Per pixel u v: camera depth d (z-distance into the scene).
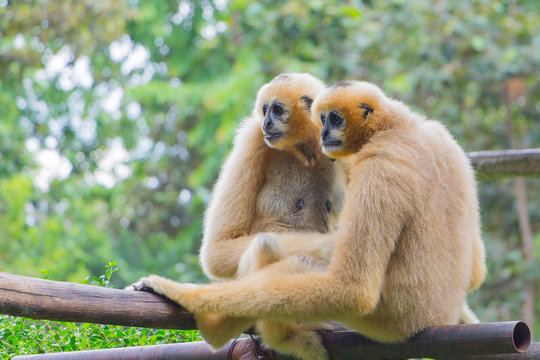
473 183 7.28
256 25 20.88
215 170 22.86
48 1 21.84
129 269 25.34
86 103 28.53
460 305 6.79
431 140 6.89
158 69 30.08
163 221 29.30
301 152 8.84
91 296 6.18
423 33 19.83
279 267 6.73
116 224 28.88
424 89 20.86
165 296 6.60
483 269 7.42
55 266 21.00
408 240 6.46
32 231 22.16
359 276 6.21
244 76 21.78
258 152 8.71
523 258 20.67
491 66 19.83
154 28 27.30
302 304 6.26
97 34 22.48
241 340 7.37
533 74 20.06
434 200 6.57
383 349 6.61
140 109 30.41
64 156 29.03
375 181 6.36
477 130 21.44
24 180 22.80
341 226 6.43
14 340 8.16
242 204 8.31
